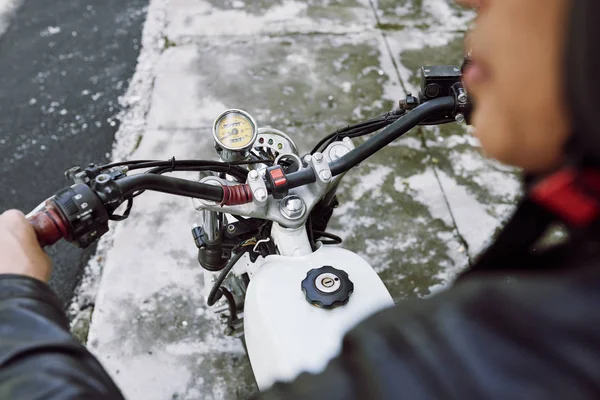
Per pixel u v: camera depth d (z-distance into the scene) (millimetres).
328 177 1411
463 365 282
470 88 386
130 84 3416
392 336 308
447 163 3029
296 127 3203
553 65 300
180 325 2363
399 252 2666
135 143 3100
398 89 3457
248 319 1343
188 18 3850
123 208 2723
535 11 302
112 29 3771
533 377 269
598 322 269
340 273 1311
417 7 4023
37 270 805
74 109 3281
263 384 1265
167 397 2180
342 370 315
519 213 550
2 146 3094
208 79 3441
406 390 284
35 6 3941
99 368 575
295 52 3637
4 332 589
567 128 304
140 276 2512
